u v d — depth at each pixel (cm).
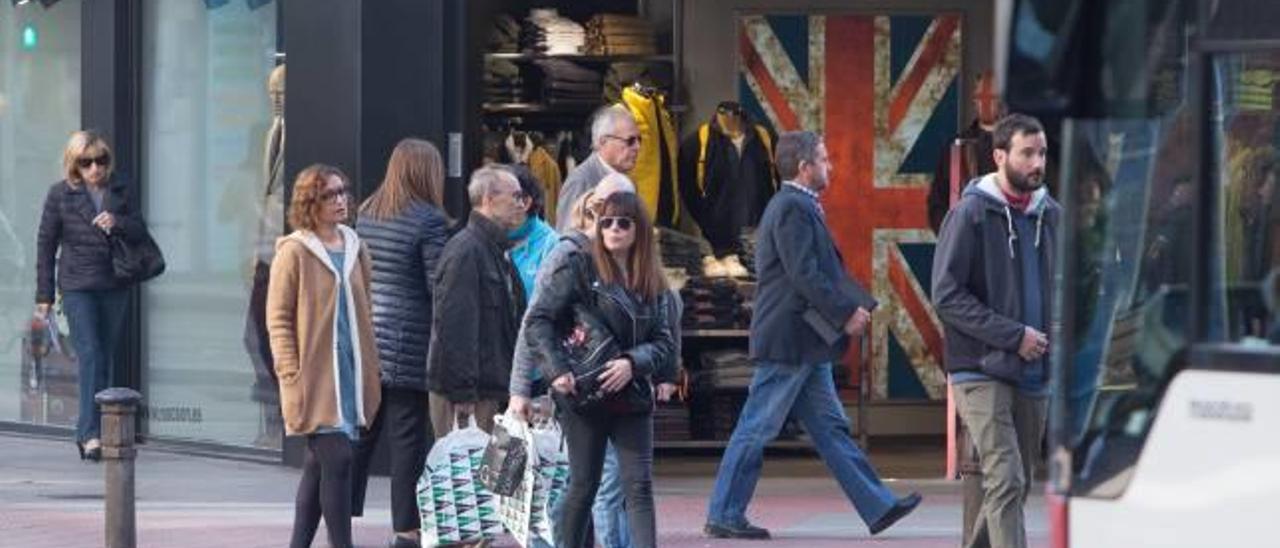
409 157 2844
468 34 3531
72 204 3641
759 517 3216
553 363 2392
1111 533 1483
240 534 3042
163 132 3912
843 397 4006
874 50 4081
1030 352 2386
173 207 3897
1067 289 1515
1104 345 1498
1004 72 1408
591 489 2422
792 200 2919
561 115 3809
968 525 2627
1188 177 1486
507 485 2603
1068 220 1517
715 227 3825
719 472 3012
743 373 3725
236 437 3794
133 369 3916
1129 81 1464
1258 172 1489
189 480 3556
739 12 4028
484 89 3734
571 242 2442
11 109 4106
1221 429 1443
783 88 4056
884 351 4100
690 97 4016
